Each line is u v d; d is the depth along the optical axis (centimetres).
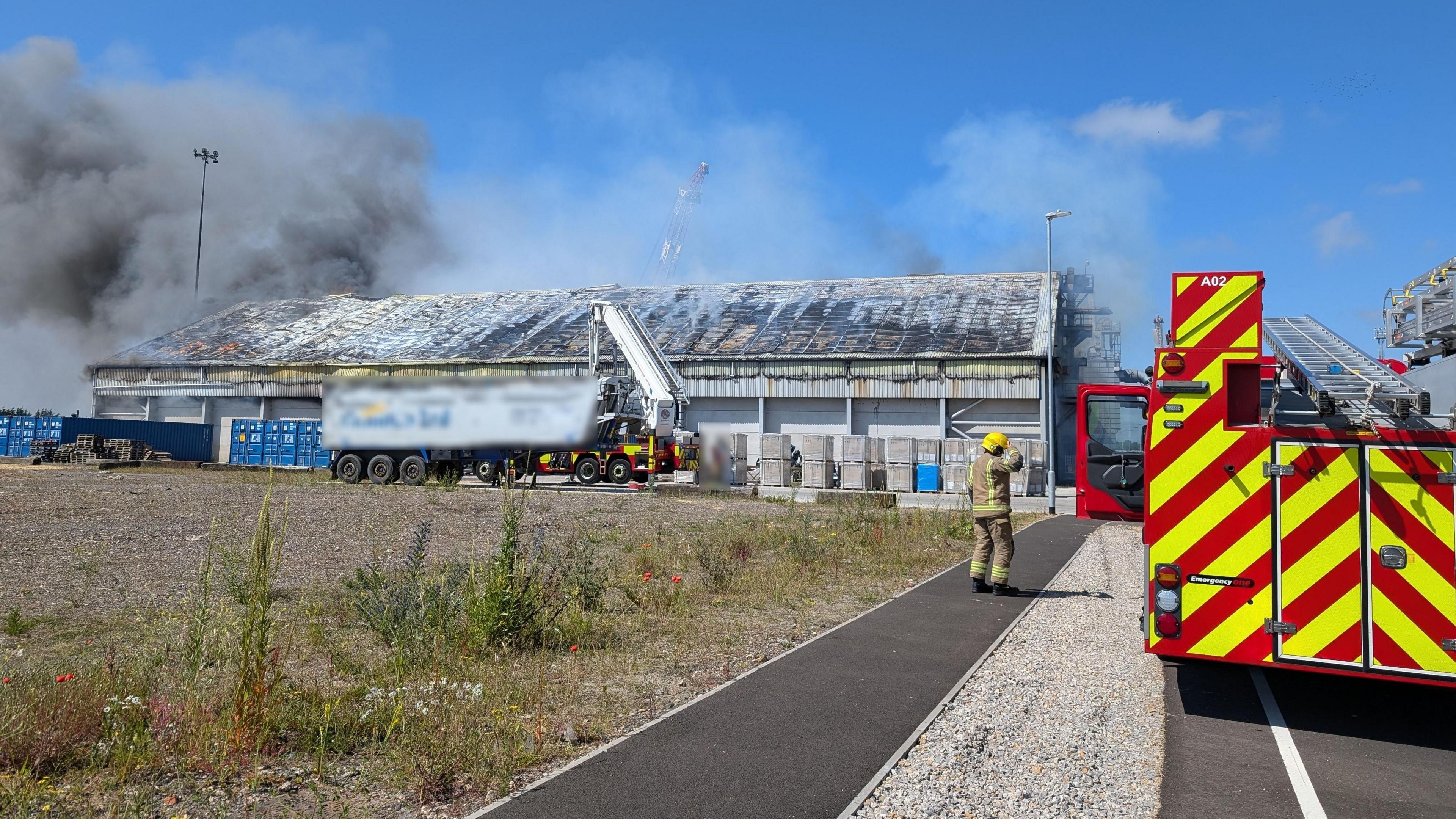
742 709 568
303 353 5241
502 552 748
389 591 748
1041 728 541
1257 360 539
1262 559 524
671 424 3050
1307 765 490
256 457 4584
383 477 2895
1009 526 1023
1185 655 536
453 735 479
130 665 584
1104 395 884
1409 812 427
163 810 404
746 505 2375
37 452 4125
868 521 1706
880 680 641
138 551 1159
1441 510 491
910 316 4741
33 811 389
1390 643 496
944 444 3150
